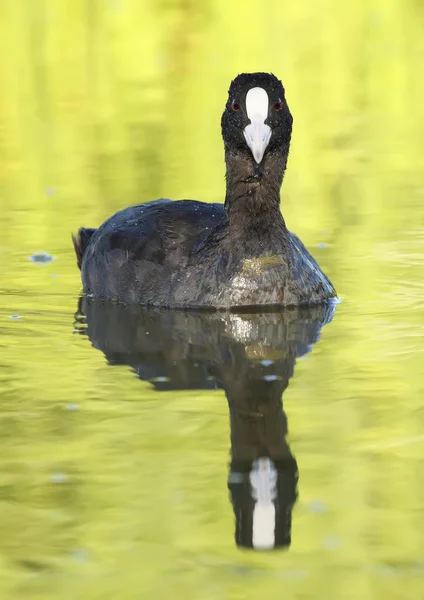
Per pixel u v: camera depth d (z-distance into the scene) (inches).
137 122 978.7
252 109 495.5
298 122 976.9
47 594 264.7
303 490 315.0
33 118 1010.1
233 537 290.7
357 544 285.3
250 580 269.7
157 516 300.4
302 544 287.0
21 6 1443.2
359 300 520.4
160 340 465.1
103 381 409.4
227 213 520.7
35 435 355.6
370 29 1371.8
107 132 949.2
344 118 990.4
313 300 515.8
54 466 331.6
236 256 512.4
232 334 471.5
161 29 1368.1
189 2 1469.0
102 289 542.6
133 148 890.1
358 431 355.9
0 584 269.7
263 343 456.8
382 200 719.7
